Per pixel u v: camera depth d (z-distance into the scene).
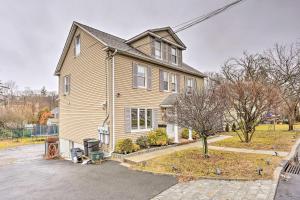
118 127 11.84
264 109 13.10
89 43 13.64
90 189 6.20
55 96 67.06
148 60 14.12
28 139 28.02
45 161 11.89
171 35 17.08
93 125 12.96
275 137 15.99
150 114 14.34
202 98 8.73
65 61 17.05
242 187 5.68
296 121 31.64
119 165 9.23
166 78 16.27
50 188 6.50
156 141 12.46
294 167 7.82
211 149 11.27
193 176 6.73
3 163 11.77
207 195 5.24
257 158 8.72
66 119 16.73
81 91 14.44
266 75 24.55
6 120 29.27
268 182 5.96
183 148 12.05
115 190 6.00
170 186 6.11
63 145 17.00
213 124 8.52
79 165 9.87
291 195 5.16
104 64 12.20
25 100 55.41
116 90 11.94
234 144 12.83
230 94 13.12
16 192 6.27
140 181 6.73
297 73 23.77
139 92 13.48
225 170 7.10
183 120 8.91
